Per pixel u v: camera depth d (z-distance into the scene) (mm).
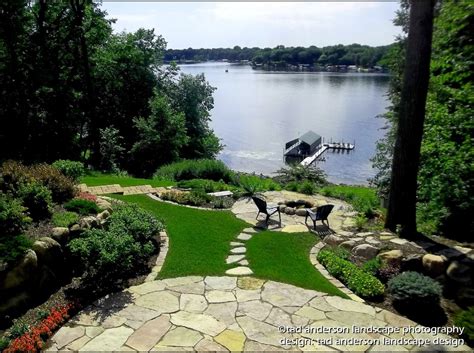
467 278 6773
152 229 8695
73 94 23516
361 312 6348
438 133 9688
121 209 9172
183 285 7156
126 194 13312
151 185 15195
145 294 6832
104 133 23688
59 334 5695
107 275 7254
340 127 58375
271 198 13594
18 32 19812
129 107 30000
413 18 8070
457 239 8594
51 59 22344
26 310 6332
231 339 5582
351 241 8617
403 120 8469
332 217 11289
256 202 10852
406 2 13422
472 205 8523
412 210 8672
